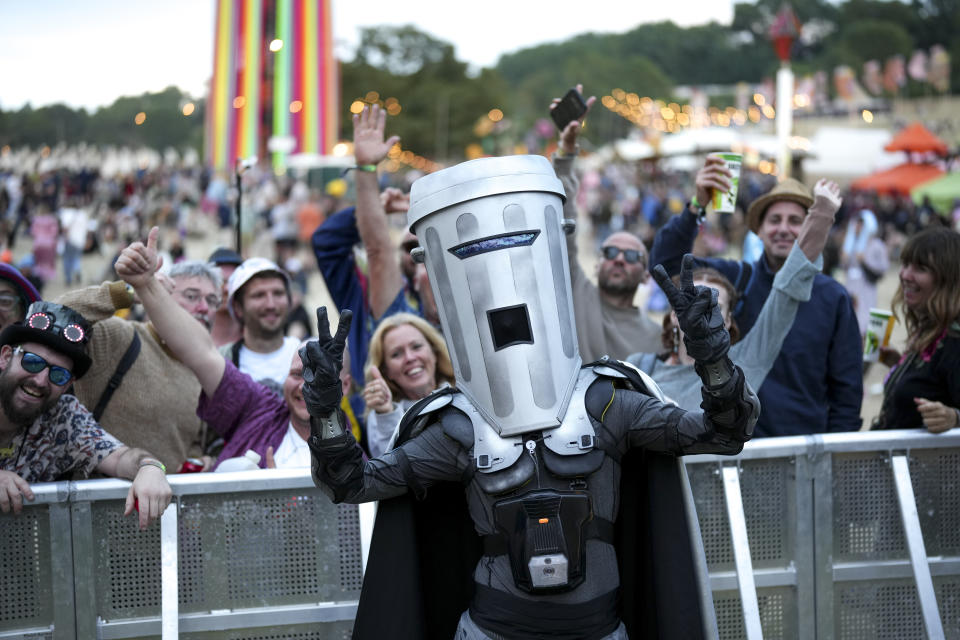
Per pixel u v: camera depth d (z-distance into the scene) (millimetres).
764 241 3846
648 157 36062
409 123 79000
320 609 2840
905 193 26562
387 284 4312
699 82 162750
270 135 15906
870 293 10914
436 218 2316
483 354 2266
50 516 2709
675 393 3445
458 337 2312
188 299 3957
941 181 24953
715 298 2096
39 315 2680
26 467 2799
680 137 34094
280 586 2830
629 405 2309
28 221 24562
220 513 2799
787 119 13539
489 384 2262
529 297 2264
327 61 15875
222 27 15555
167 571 2719
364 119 4285
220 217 26984
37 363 2641
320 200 27875
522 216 2285
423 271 4516
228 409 3336
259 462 3281
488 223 2273
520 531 2195
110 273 12562
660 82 123188
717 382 2102
